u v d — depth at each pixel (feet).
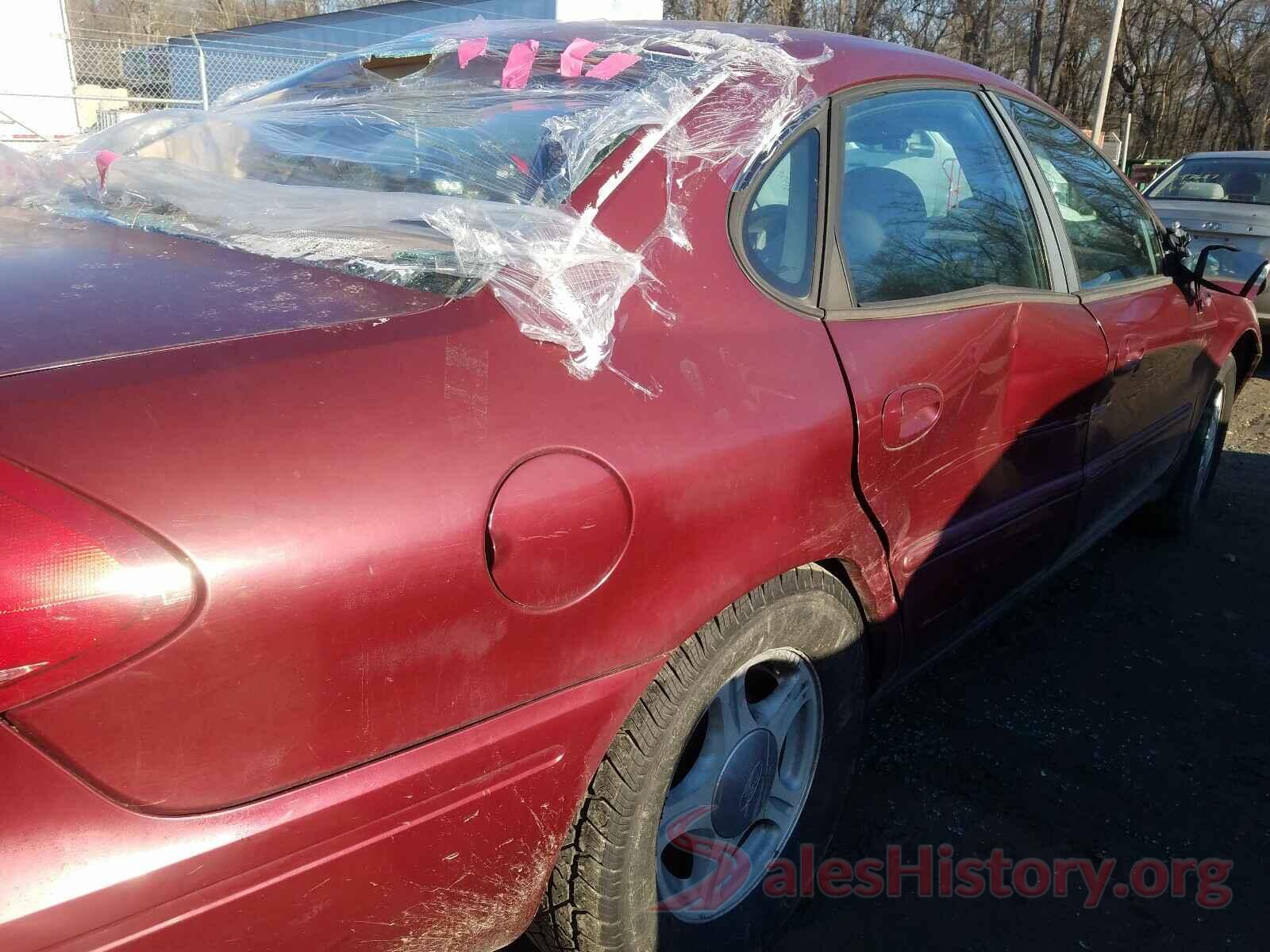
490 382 4.19
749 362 5.32
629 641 4.64
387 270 4.73
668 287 5.14
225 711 3.43
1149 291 9.96
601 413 4.48
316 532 3.55
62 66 38.78
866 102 6.76
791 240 5.96
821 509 5.66
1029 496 8.14
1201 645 11.08
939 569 7.10
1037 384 7.77
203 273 4.72
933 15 108.37
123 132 7.46
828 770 6.68
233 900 3.53
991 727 9.26
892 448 6.15
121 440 3.40
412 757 3.94
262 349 3.90
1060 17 109.70
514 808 4.36
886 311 6.39
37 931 3.11
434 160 5.90
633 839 4.99
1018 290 7.79
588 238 4.88
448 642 3.94
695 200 5.43
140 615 3.21
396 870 4.00
